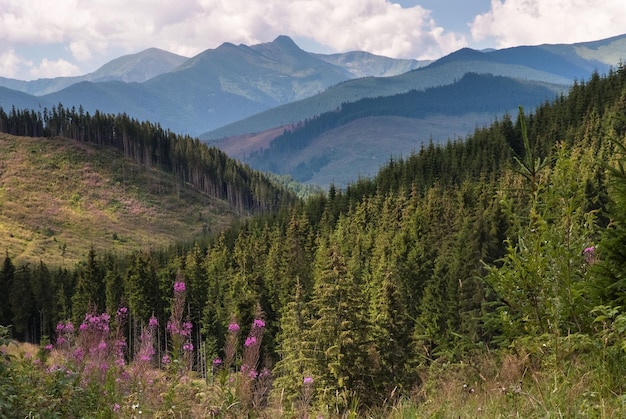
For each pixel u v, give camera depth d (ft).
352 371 72.38
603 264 19.07
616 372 15.31
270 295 190.70
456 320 127.65
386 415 17.30
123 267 298.15
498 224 167.02
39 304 278.26
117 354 21.01
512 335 21.06
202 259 331.36
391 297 84.69
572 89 533.55
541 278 20.36
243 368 17.15
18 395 17.53
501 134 463.83
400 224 301.43
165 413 16.61
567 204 21.40
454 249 182.60
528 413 14.20
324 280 86.17
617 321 15.99
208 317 137.08
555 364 17.12
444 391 18.35
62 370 19.17
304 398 17.53
